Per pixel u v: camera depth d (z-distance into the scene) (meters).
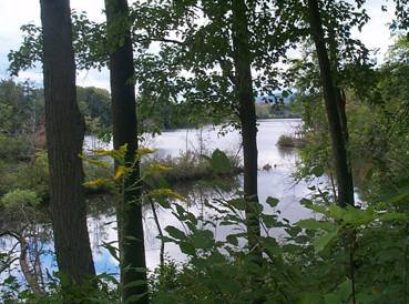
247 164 8.44
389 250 1.70
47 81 5.09
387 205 1.83
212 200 2.20
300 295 1.62
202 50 6.91
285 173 29.05
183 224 2.12
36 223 13.51
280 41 7.15
